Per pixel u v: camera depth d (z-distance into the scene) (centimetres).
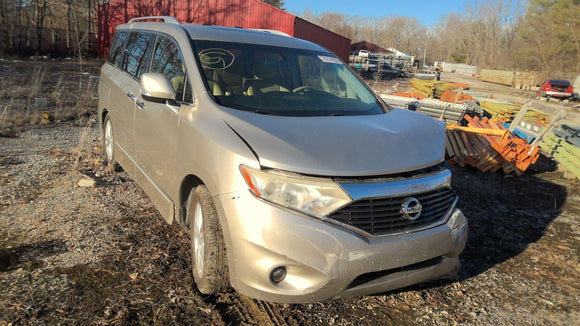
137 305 298
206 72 345
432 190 290
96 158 614
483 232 488
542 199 620
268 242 252
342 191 256
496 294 360
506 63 6056
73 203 461
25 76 1529
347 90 400
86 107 1026
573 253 444
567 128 969
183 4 2852
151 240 392
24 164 577
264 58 387
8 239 372
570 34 4744
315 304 323
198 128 305
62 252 358
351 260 256
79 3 3294
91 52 3316
